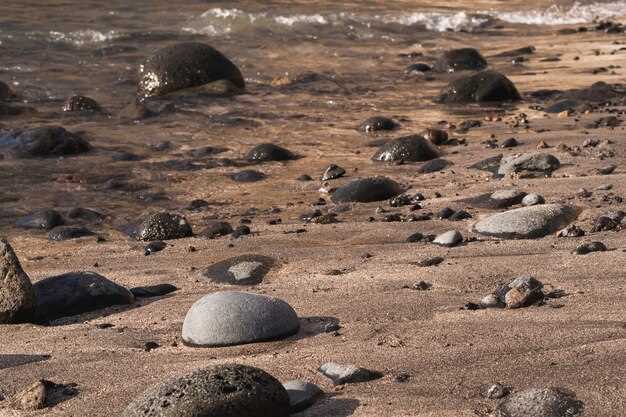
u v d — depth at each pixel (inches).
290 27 1295.5
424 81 1012.5
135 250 516.1
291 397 297.7
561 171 612.1
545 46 1227.9
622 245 442.6
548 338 337.1
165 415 277.0
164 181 658.8
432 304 384.5
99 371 342.3
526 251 446.3
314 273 443.2
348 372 316.5
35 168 682.2
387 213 554.3
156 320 396.2
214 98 918.4
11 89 916.0
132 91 956.6
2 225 567.8
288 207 591.5
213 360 343.3
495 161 646.5
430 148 690.8
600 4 1625.2
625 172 603.5
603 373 307.3
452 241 471.2
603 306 366.3
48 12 1296.8
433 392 304.0
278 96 932.0
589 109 826.2
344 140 762.2
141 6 1378.0
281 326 359.3
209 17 1309.1
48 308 409.4
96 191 636.7
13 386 333.4
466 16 1448.1
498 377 311.0
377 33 1302.9
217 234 534.0
